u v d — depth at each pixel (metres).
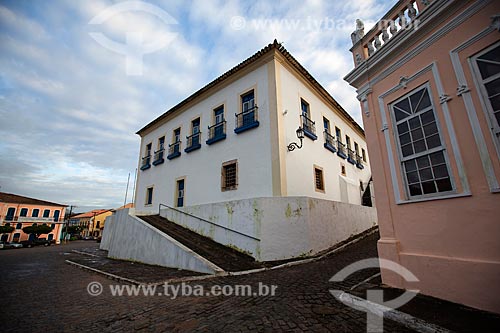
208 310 3.34
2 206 32.53
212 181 10.53
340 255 6.97
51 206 36.78
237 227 7.51
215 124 11.31
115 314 3.41
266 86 9.34
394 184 4.06
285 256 6.75
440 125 3.46
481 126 3.03
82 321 3.20
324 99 12.73
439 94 3.50
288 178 8.46
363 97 4.83
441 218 3.35
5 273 7.61
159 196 13.77
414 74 3.88
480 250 2.90
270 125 8.84
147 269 7.01
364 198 14.98
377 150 4.42
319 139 11.32
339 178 12.42
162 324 2.95
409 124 3.94
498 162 2.84
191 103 12.91
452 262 3.13
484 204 2.91
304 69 10.48
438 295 3.23
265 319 2.90
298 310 3.13
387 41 4.24
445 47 3.49
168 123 14.66
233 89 10.70
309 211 7.35
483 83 3.06
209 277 5.32
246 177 9.16
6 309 3.82
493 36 3.00
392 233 3.99
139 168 16.50
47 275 7.06
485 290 2.78
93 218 52.59
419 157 3.74
